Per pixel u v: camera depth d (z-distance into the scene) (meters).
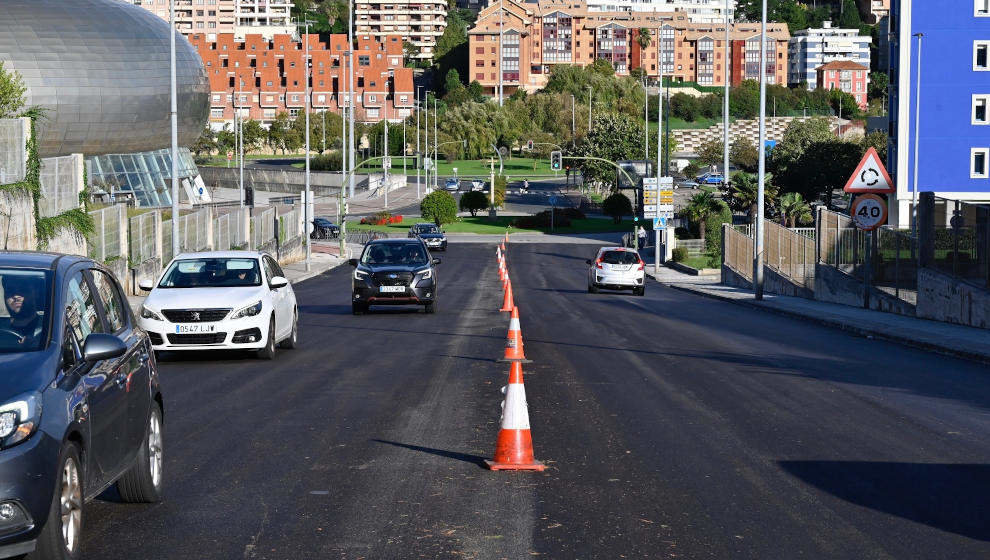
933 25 69.06
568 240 91.56
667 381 14.31
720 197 79.75
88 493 6.23
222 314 16.52
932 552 6.42
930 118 69.56
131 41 97.50
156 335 16.44
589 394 13.05
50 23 94.12
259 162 185.25
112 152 97.50
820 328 24.58
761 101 34.56
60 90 91.88
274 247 60.12
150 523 7.11
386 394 13.10
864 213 23.02
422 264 27.55
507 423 8.86
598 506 7.54
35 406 5.58
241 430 10.62
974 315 22.64
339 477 8.47
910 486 8.18
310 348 18.94
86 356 6.29
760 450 9.58
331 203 128.25
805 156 100.06
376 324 24.39
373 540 6.68
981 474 8.60
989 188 69.62
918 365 16.64
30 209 28.44
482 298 35.38
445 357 17.28
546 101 199.50
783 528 6.96
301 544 6.60
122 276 34.81
